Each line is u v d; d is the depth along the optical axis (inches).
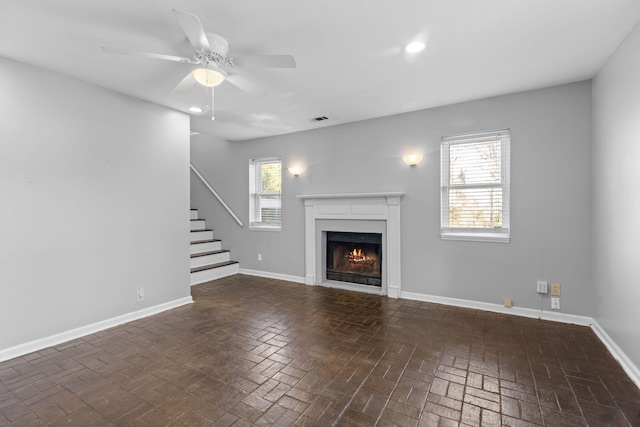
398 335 116.7
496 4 75.4
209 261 213.2
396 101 143.1
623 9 77.2
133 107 134.8
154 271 143.3
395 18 80.7
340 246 194.2
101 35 87.4
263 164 217.8
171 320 134.0
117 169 129.3
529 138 131.5
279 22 81.8
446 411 73.8
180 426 69.4
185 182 157.3
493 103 138.2
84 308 119.0
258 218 220.1
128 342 112.4
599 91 111.7
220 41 86.4
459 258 147.9
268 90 129.0
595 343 108.2
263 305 153.1
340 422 70.3
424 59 103.2
